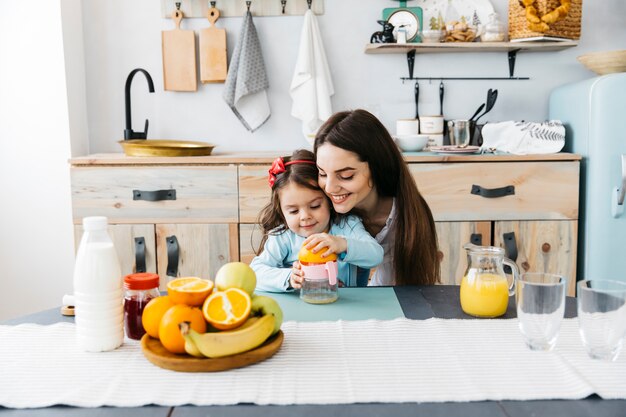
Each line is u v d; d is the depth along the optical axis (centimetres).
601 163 230
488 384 79
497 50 271
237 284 96
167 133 281
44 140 262
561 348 92
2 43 258
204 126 280
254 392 77
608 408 72
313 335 98
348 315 109
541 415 71
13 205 266
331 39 274
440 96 275
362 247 130
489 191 232
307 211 145
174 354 87
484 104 264
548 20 244
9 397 76
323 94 264
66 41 259
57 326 104
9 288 271
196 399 75
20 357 90
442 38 261
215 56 271
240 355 84
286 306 115
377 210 165
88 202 237
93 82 278
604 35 273
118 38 276
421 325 102
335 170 139
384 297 121
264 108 273
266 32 274
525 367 84
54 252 268
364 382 80
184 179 235
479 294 107
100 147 281
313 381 80
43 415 72
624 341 94
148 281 99
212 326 89
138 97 279
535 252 236
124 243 238
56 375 83
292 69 276
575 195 234
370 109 277
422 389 77
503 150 247
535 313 90
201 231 237
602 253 232
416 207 154
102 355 91
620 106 226
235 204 236
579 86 241
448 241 236
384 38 258
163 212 237
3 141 263
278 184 145
